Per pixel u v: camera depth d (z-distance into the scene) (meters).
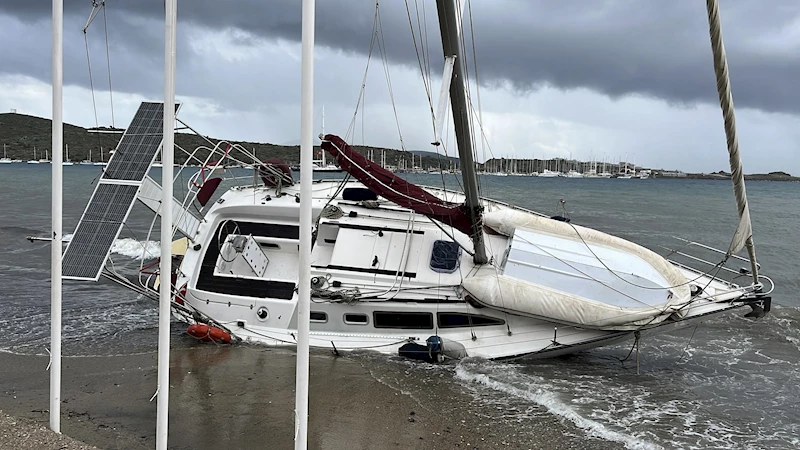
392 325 11.18
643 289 10.83
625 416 9.09
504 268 11.41
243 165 13.50
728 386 10.66
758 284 10.64
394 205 13.67
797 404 9.88
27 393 9.32
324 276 11.57
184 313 11.84
